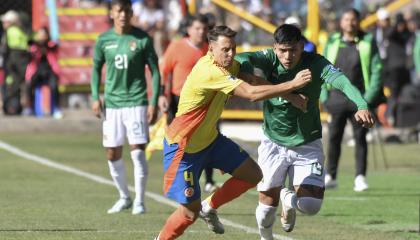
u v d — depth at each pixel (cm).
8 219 3003
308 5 5756
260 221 2477
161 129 3481
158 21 6544
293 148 2436
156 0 6850
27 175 4219
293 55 2302
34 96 6200
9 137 5725
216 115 2286
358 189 3888
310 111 2398
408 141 5784
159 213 3212
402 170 4681
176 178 2278
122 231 2800
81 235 2717
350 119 3841
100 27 6700
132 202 3394
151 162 4903
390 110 5978
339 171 4612
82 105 6619
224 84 2200
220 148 2347
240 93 2188
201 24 3616
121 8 3152
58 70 6178
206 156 2325
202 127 2275
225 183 2388
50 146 5347
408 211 3366
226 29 2231
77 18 6681
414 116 5784
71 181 4050
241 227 2939
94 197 3575
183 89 2273
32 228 2831
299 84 2159
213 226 2450
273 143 2450
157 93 3234
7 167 4488
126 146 5391
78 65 6606
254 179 2359
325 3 5953
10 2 6719
